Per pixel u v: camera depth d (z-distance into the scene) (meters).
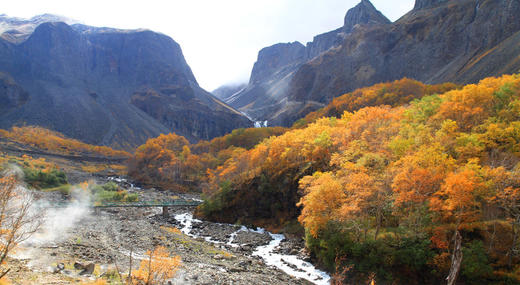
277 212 80.25
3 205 23.50
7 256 28.36
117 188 123.31
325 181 52.38
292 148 87.94
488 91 66.88
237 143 185.88
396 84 166.12
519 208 40.28
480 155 50.72
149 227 66.81
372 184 47.62
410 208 45.62
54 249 35.44
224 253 52.31
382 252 43.38
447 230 41.72
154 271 28.31
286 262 51.81
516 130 51.09
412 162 47.12
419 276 40.50
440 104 72.56
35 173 108.56
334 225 50.56
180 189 141.00
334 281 42.25
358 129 78.31
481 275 36.69
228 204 89.38
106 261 34.25
